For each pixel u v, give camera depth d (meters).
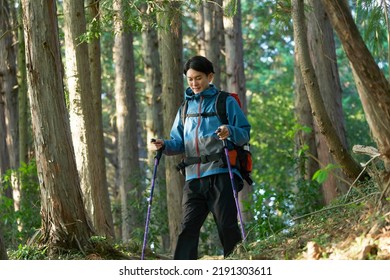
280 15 11.75
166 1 12.27
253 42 31.98
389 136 7.25
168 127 16.92
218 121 8.51
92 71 14.23
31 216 16.12
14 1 18.97
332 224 7.88
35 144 10.35
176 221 17.59
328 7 6.96
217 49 22.48
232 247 8.31
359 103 34.66
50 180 10.29
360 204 8.02
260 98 36.41
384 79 7.02
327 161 16.14
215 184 8.36
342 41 6.99
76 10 12.88
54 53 10.20
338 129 16.11
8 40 21.89
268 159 30.09
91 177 13.15
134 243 12.51
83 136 13.09
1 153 21.75
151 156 24.44
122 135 24.73
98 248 10.51
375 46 10.41
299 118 18.28
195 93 8.64
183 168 8.66
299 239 7.74
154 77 24.78
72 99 13.05
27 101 22.14
